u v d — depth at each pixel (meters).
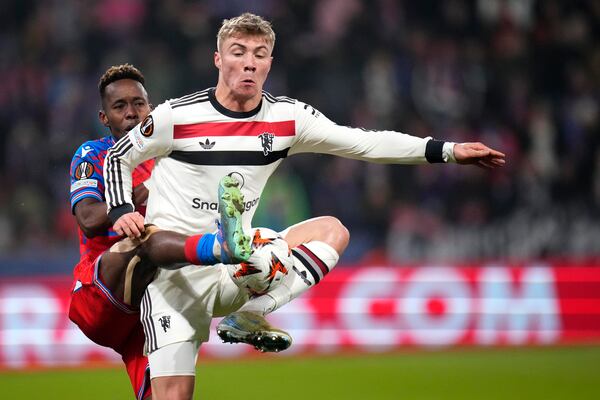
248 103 14.75
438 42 48.19
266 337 14.48
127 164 14.73
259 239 14.88
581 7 49.59
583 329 36.53
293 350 35.00
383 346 35.59
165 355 15.10
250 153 14.83
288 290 15.34
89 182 16.27
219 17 47.41
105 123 17.69
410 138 15.59
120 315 16.12
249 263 14.41
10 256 37.66
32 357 32.94
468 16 49.12
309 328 35.22
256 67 14.40
